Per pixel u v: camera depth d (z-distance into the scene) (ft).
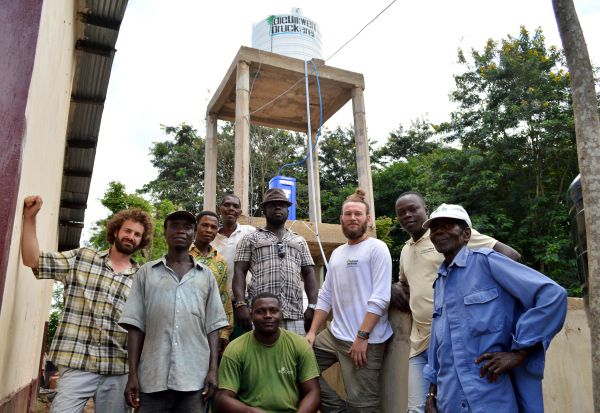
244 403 10.37
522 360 6.87
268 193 13.35
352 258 11.62
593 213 6.63
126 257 12.12
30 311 13.28
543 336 6.72
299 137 82.53
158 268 10.41
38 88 10.14
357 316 11.25
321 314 12.22
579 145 6.98
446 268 8.32
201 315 10.22
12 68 8.70
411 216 10.66
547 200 56.65
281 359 10.62
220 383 10.34
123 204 43.93
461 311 7.63
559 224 57.31
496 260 7.56
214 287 10.78
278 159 78.18
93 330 10.93
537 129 57.72
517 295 7.22
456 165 63.82
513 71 61.00
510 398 6.98
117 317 11.21
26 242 10.21
